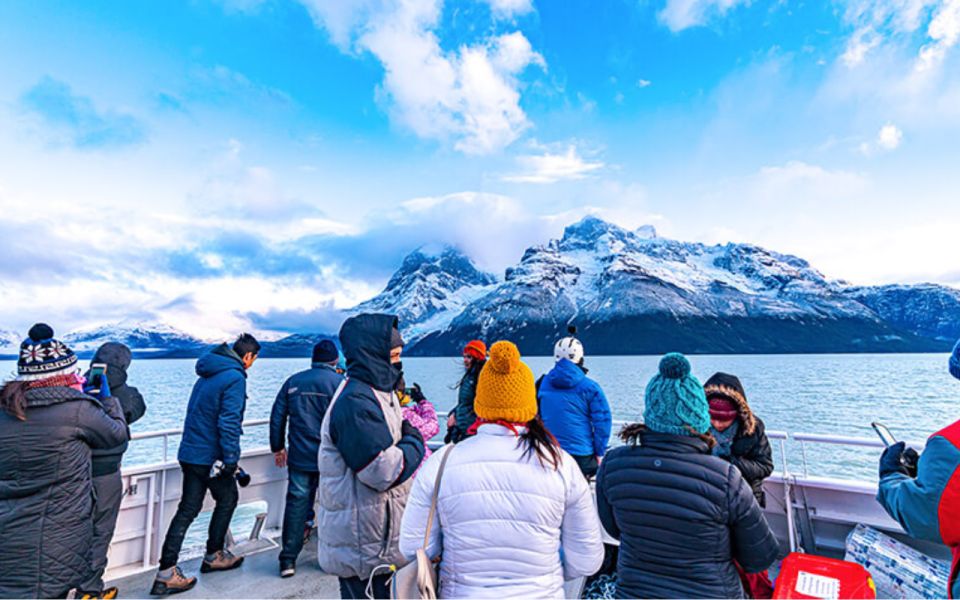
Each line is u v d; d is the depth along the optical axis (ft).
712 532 5.36
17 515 7.32
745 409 8.52
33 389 7.61
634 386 273.13
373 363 7.16
